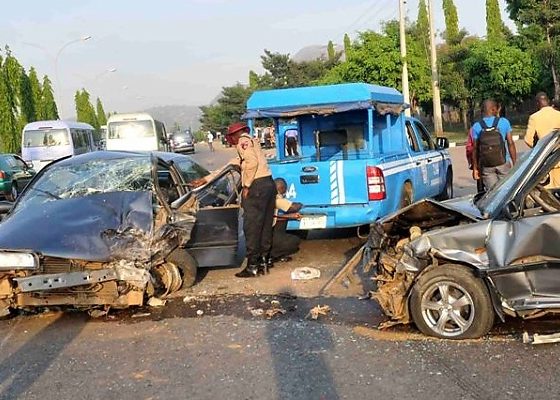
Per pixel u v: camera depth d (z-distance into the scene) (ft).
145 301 23.24
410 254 18.01
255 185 26.20
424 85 124.06
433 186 38.75
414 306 17.90
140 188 24.84
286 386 15.14
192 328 20.16
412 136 37.47
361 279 24.99
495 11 157.99
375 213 29.40
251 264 26.76
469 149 31.94
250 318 20.89
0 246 20.63
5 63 130.62
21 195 25.35
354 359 16.62
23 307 21.85
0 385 16.28
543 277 16.90
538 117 29.45
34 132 89.45
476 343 17.21
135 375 16.44
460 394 14.12
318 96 31.94
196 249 25.49
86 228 21.74
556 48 121.39
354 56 125.70
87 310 22.63
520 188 17.48
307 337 18.62
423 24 154.51
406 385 14.78
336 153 36.68
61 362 17.75
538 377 14.79
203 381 15.76
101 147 121.08
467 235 17.48
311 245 33.12
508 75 132.87
